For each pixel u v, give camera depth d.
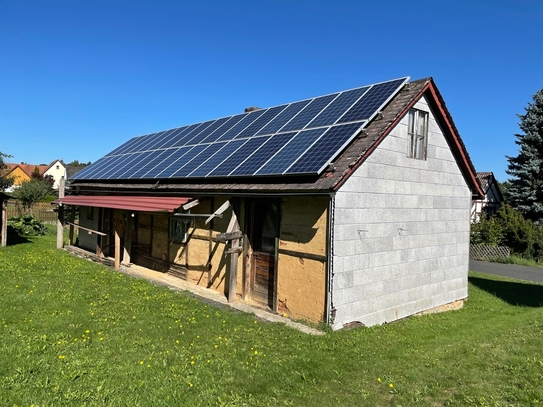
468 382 5.57
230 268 10.19
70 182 19.19
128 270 13.83
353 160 8.30
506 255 25.70
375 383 5.61
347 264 8.58
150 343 6.73
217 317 8.55
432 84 10.46
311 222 8.70
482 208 39.12
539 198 30.94
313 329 8.09
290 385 5.43
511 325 9.26
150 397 4.82
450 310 11.84
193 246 12.33
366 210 8.98
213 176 10.40
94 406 4.55
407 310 10.38
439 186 11.40
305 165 8.45
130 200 13.25
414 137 10.46
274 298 9.53
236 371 5.78
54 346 6.28
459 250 12.36
